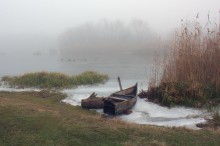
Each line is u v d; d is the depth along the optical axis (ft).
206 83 84.33
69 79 117.60
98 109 80.38
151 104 83.66
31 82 115.14
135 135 51.72
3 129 52.85
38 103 81.46
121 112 74.84
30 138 49.16
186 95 81.20
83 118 60.64
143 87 114.21
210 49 85.76
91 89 109.19
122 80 135.23
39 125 54.60
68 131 52.08
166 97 81.35
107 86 116.47
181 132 55.52
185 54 86.94
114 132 52.34
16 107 65.57
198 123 65.62
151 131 54.44
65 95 96.32
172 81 85.40
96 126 54.95
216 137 53.36
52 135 50.39
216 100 79.41
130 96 85.15
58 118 58.80
